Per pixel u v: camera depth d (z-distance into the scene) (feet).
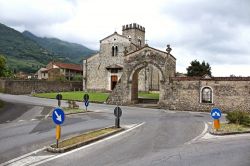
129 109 122.21
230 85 115.96
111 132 59.93
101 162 37.58
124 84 142.72
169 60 137.80
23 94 194.08
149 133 61.82
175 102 124.88
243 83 113.91
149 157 40.47
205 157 40.68
